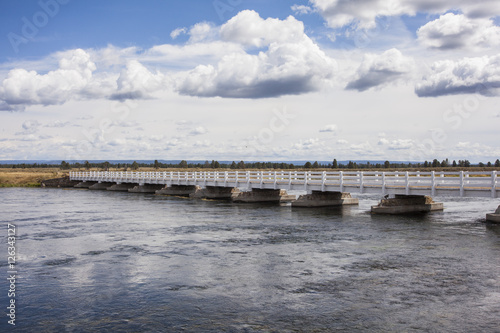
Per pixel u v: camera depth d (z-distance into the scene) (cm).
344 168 10362
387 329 1066
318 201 3731
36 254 1867
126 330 1078
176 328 1086
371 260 1717
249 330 1069
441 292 1321
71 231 2483
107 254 1861
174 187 5706
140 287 1398
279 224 2708
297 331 1059
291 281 1445
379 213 3167
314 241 2122
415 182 2975
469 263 1655
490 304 1221
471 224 2639
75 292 1355
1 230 2531
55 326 1105
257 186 4116
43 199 5053
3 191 6931
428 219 2880
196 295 1316
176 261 1725
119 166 17425
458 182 2756
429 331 1055
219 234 2345
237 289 1367
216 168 12875
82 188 8069
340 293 1321
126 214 3347
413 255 1797
